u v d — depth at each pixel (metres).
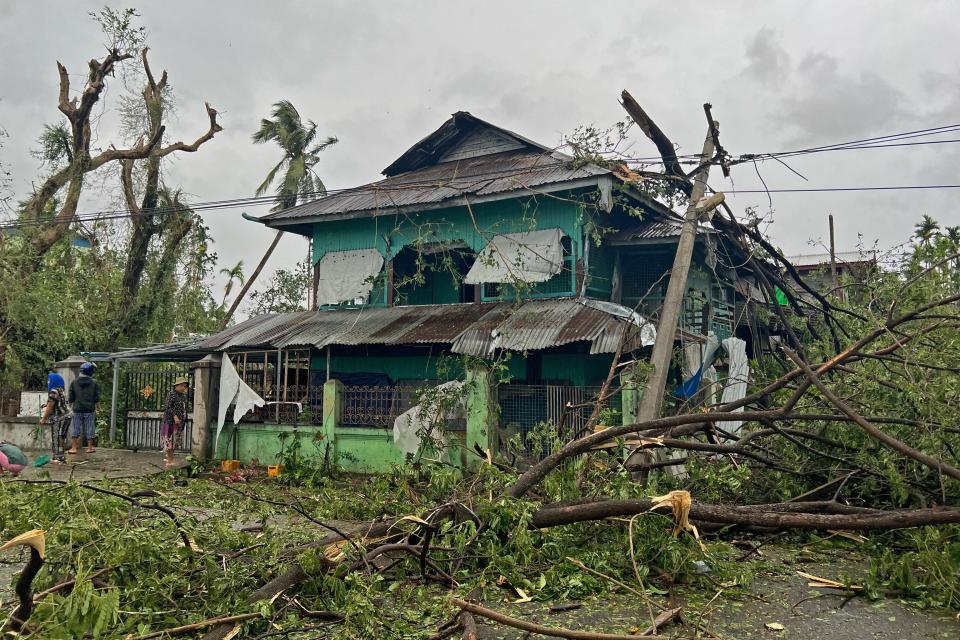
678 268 10.83
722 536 7.30
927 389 7.33
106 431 18.89
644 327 12.47
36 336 20.56
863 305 13.41
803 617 5.09
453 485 7.51
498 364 12.66
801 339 17.73
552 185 13.84
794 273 13.97
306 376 16.58
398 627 4.52
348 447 13.43
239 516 8.73
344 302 16.89
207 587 4.67
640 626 4.79
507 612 5.15
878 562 6.20
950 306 9.22
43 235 21.08
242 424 14.54
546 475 7.14
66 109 21.20
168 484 11.78
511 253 14.93
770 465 7.80
